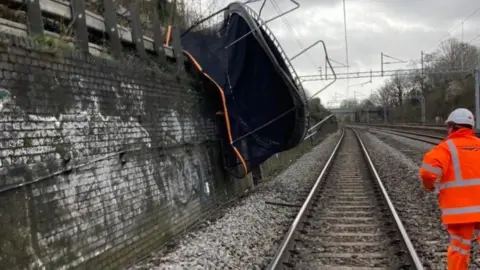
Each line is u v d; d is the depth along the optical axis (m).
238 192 13.34
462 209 4.79
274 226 9.05
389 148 30.14
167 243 8.20
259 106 11.73
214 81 10.93
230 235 8.34
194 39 11.55
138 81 7.93
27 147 5.12
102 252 6.30
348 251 7.03
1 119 4.79
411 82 104.06
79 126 6.11
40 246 5.14
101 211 6.40
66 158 5.75
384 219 9.04
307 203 10.13
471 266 6.05
